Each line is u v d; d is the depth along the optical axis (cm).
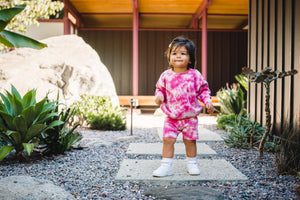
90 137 487
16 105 306
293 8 341
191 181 237
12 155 320
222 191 218
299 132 313
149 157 332
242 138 381
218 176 246
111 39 1416
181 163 292
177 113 247
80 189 222
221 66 1431
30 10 661
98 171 271
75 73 715
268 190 219
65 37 859
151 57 1419
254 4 482
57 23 1179
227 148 378
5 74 640
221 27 1551
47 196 195
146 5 1205
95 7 1240
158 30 1412
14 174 260
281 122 364
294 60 336
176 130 255
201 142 423
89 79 738
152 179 238
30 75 655
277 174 258
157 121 790
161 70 1420
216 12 1284
